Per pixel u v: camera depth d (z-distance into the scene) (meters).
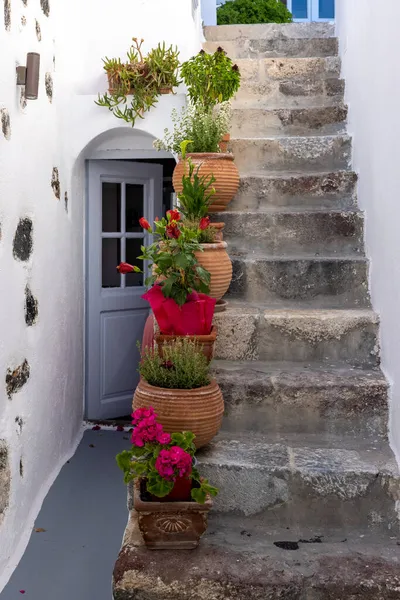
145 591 2.07
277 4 6.80
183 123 3.99
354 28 4.30
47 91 3.61
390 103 2.92
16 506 3.00
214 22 6.64
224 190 3.64
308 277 3.42
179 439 2.19
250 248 3.72
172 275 2.69
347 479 2.44
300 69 5.11
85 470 3.94
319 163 4.24
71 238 4.30
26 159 3.17
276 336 3.11
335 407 2.78
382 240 3.06
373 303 3.29
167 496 2.19
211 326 2.85
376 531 2.44
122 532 3.17
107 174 4.85
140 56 4.27
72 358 4.36
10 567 2.84
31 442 3.27
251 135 4.61
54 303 3.79
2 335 2.79
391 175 2.87
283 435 2.79
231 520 2.48
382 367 3.00
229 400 2.81
